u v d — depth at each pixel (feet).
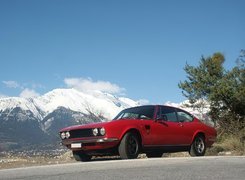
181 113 45.11
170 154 52.95
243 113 75.15
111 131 38.11
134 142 39.50
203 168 26.73
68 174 24.73
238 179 22.54
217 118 75.15
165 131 42.24
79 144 39.29
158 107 43.09
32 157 59.52
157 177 23.27
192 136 44.80
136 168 27.04
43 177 23.81
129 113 42.68
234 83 75.41
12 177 24.06
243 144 55.98
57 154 63.93
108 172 25.31
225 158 33.76
